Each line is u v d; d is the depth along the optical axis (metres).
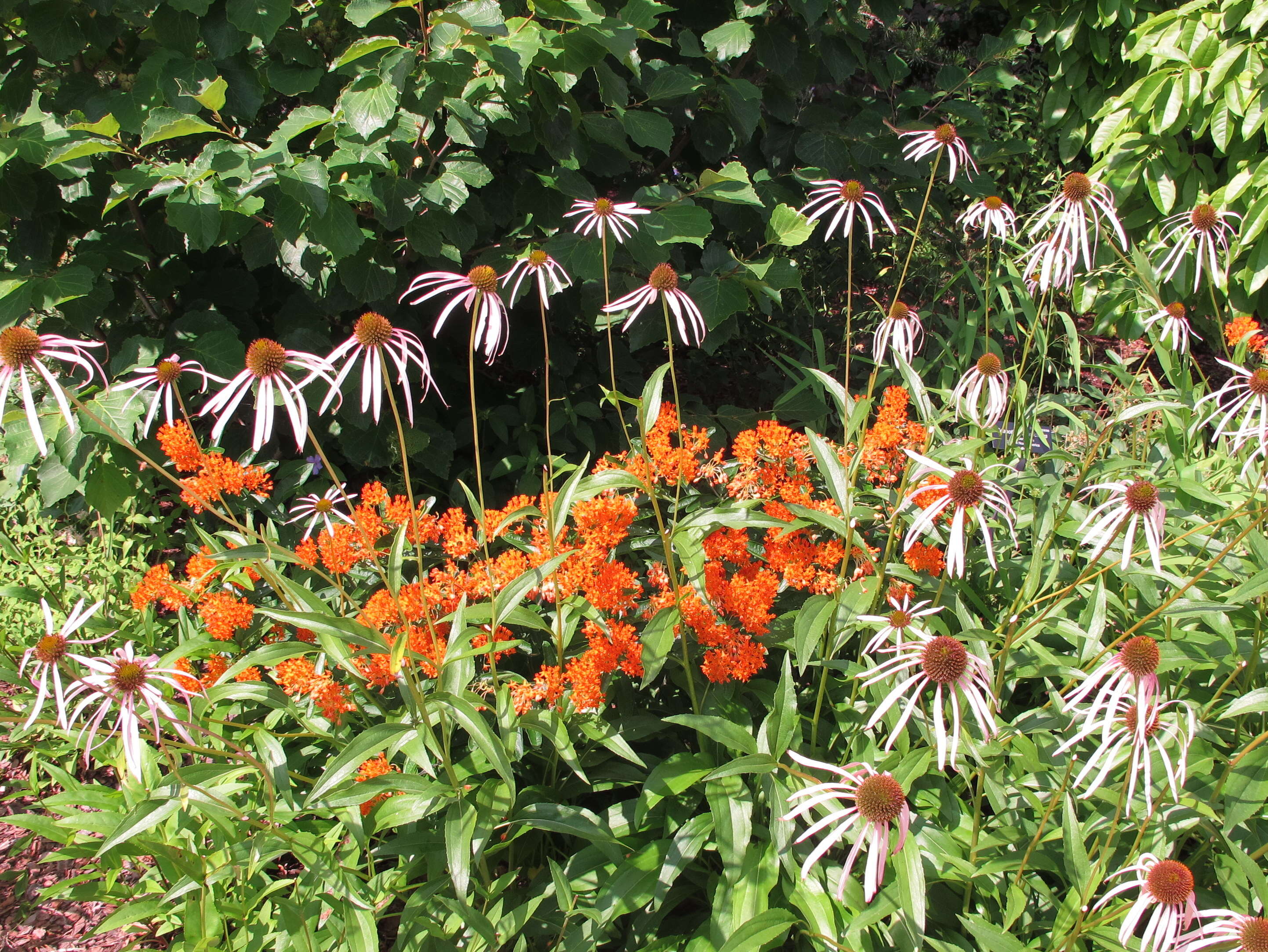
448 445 3.55
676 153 4.25
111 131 2.89
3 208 3.14
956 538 1.91
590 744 2.39
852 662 2.28
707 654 2.36
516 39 3.05
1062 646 2.59
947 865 2.06
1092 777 2.04
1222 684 2.35
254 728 2.20
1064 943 1.82
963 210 5.57
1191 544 2.47
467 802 2.06
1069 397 4.04
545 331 2.34
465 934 2.14
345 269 3.20
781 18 3.98
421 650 2.35
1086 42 5.53
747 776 2.31
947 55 6.73
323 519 2.87
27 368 1.93
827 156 4.02
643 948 2.09
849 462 2.71
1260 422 2.27
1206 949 1.58
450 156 3.32
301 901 2.04
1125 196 5.03
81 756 2.95
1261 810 2.10
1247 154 4.88
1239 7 4.60
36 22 3.15
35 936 2.63
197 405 3.29
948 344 3.93
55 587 3.34
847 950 1.85
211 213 2.86
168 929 2.36
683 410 4.02
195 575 2.59
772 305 4.85
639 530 2.62
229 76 3.19
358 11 2.81
